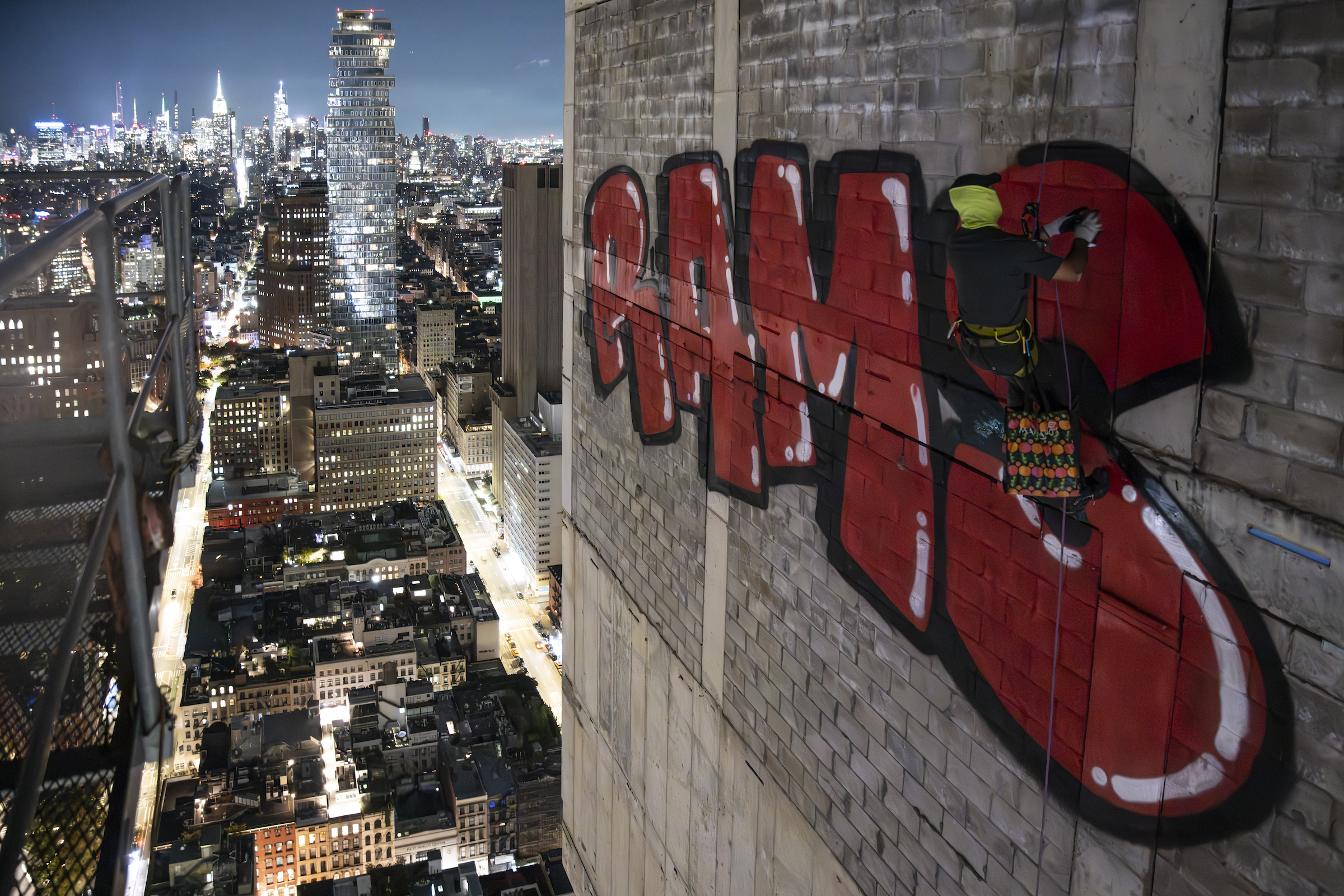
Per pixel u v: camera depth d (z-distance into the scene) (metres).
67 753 3.00
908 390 4.56
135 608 3.71
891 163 4.54
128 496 3.62
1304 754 2.88
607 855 9.97
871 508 4.96
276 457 125.50
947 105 4.14
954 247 3.42
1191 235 3.12
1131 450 3.40
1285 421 2.87
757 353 6.03
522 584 105.81
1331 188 2.70
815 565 5.56
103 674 3.48
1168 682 3.33
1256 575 2.99
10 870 2.18
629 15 7.66
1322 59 2.70
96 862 3.12
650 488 8.08
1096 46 3.40
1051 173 3.61
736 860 6.93
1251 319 2.96
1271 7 2.81
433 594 84.88
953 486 4.30
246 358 158.38
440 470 144.88
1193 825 3.28
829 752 5.57
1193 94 3.07
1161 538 3.31
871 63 4.64
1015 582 4.01
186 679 70.19
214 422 122.50
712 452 6.82
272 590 85.62
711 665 7.13
